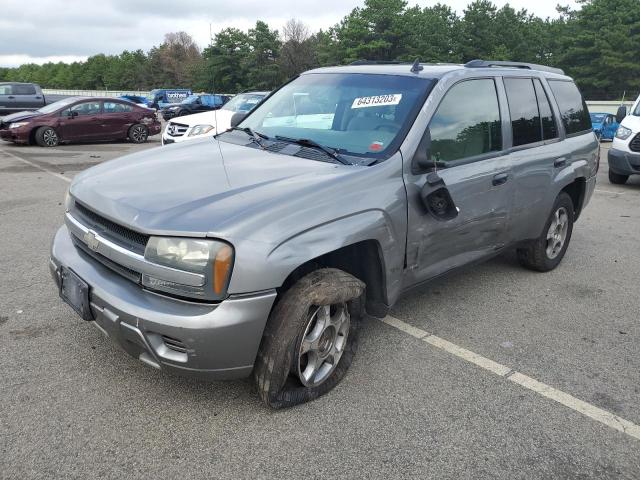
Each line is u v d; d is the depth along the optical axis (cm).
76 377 331
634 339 416
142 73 10319
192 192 299
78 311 302
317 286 294
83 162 1291
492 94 433
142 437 282
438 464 273
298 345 293
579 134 560
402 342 395
